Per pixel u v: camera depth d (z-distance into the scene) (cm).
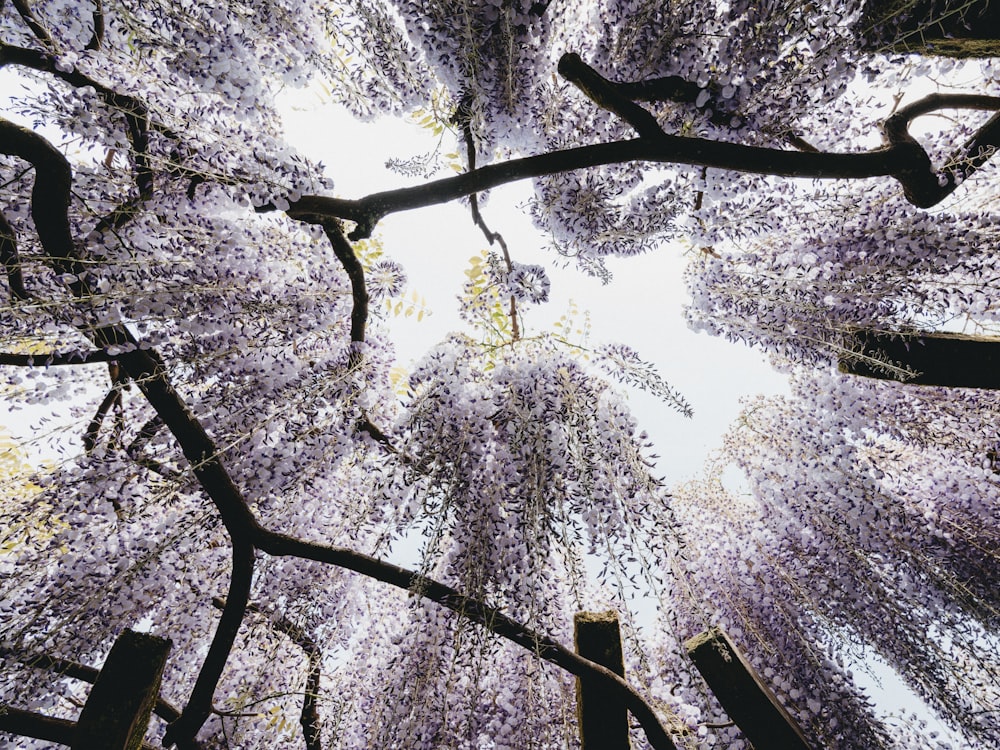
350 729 178
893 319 164
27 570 141
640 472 150
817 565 209
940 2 127
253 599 175
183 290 142
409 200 148
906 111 158
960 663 193
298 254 175
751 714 138
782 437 215
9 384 140
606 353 163
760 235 175
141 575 143
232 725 168
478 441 159
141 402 173
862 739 178
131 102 131
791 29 132
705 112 146
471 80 147
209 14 133
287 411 159
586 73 147
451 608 147
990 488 206
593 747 142
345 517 185
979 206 176
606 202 162
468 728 148
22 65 128
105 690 120
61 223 130
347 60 151
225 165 136
